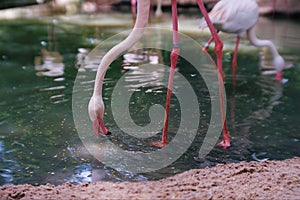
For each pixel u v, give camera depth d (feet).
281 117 14.44
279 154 11.76
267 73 19.54
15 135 12.85
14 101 15.78
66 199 8.61
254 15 18.57
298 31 29.89
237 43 18.99
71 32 29.25
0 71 19.83
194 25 31.32
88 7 42.24
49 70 19.98
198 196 8.64
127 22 33.40
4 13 38.14
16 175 10.48
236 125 13.73
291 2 36.19
